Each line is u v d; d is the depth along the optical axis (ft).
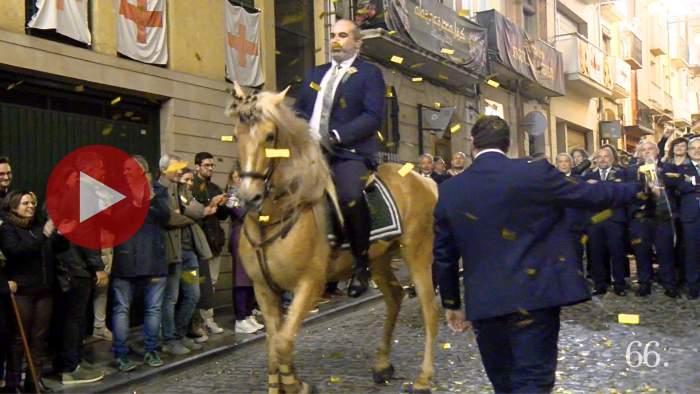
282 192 16.49
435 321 19.71
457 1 60.23
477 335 13.14
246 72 38.75
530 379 12.30
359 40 19.56
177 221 24.95
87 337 27.76
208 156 28.48
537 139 73.36
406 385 19.56
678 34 129.49
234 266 29.07
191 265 26.37
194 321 27.30
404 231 19.60
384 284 20.81
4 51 25.86
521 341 12.39
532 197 12.41
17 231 19.63
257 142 15.61
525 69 65.10
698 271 31.60
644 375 19.92
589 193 12.42
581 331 25.67
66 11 28.53
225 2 37.14
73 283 21.53
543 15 75.41
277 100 16.03
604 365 21.08
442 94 57.67
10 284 19.21
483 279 12.57
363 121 18.33
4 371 21.07
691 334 24.76
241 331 28.99
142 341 27.02
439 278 13.80
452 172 40.22
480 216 12.62
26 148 27.30
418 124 54.13
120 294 23.07
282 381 16.85
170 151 33.12
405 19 47.70
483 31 57.82
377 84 18.95
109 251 25.81
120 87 30.58
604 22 93.50
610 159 33.94
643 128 99.19
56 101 28.78
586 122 86.22
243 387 21.44
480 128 13.23
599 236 32.78
